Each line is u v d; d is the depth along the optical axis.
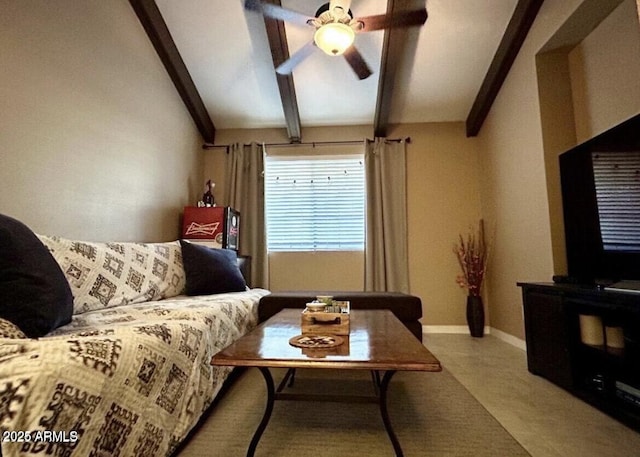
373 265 4.00
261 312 2.73
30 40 1.91
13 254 1.23
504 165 3.39
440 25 2.99
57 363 0.89
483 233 3.99
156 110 3.26
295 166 4.39
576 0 2.29
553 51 2.73
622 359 1.63
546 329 2.16
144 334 1.26
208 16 3.04
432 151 4.18
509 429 1.53
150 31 3.06
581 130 2.63
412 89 3.72
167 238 3.47
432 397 1.90
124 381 1.08
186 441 1.43
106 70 2.55
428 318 3.97
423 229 4.08
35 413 0.80
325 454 1.34
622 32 2.26
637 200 1.72
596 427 1.55
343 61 3.42
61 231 2.12
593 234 2.03
